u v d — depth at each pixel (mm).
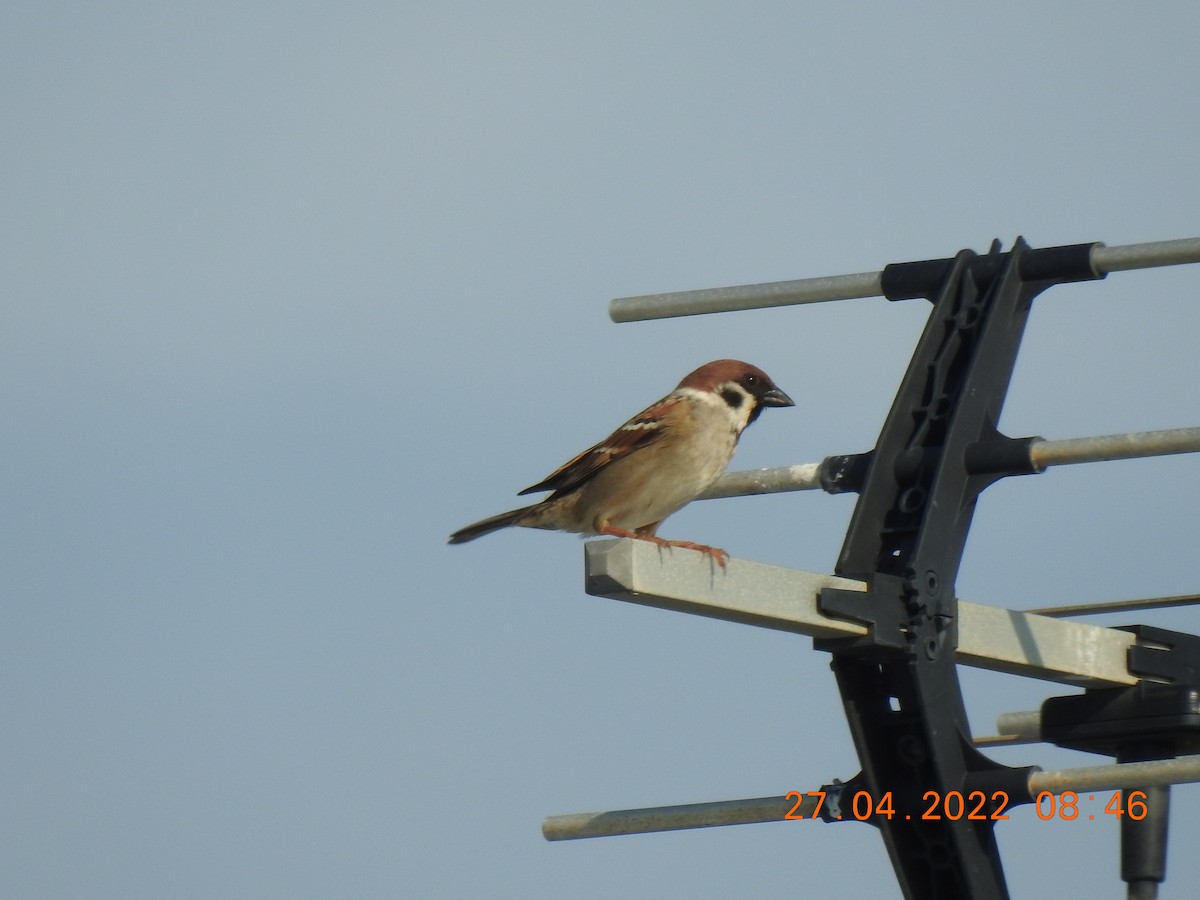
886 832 8461
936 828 8477
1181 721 9711
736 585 7875
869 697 8633
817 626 8188
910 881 8500
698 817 8883
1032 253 9570
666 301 10273
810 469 9945
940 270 9656
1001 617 9188
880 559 8820
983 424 9188
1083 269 9422
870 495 8820
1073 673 9570
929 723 8367
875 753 8547
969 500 9094
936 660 8523
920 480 8914
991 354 9297
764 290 10055
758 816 8750
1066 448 8844
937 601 8602
